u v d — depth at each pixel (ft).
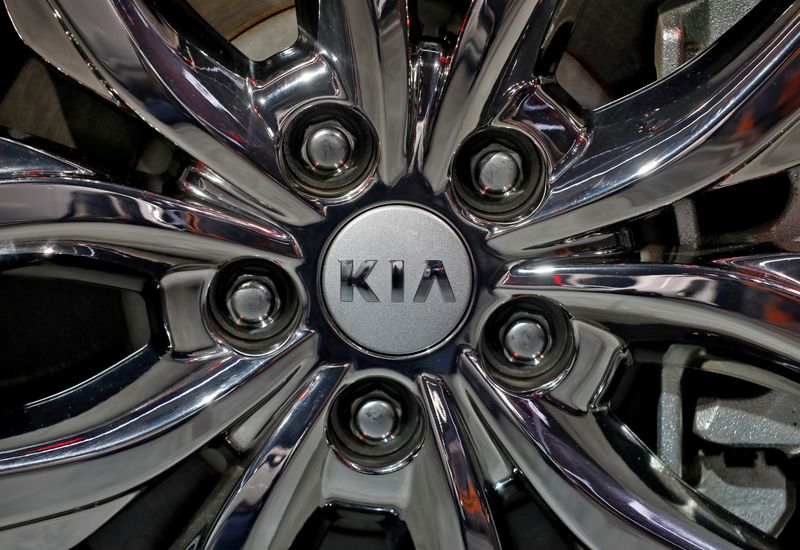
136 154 3.19
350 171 3.02
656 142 2.96
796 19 2.89
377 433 3.13
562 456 3.08
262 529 3.07
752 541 3.13
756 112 2.90
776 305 2.98
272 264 3.09
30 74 3.21
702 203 3.21
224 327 3.10
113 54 2.83
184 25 2.93
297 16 3.05
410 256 3.01
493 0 2.83
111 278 3.03
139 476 3.01
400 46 2.86
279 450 3.05
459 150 3.05
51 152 2.97
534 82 3.01
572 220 3.00
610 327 3.09
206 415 3.01
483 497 3.13
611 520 3.07
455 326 3.02
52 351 3.33
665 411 3.43
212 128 2.90
